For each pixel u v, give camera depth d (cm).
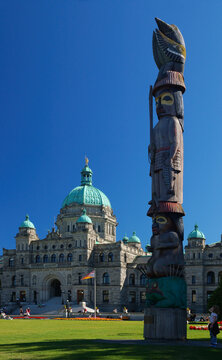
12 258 12525
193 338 3228
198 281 11031
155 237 2758
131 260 12150
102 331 4156
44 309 10769
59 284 12362
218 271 11025
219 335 3694
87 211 12938
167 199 2767
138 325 5656
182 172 2856
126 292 11531
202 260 11125
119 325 5603
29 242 12244
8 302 11862
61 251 11912
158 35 3017
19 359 1878
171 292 2608
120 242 11425
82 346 2353
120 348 2241
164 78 2928
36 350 2189
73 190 13612
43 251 12131
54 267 11712
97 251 11625
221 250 11119
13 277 12362
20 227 12400
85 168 14050
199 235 11331
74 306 10525
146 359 1897
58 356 1961
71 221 12850
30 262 12144
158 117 2970
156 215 2784
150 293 2662
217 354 2119
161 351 2123
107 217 13175
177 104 2906
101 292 11338
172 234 2716
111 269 11369
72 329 4531
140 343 2530
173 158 2798
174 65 2970
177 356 1986
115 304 11094
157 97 2964
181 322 2600
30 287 11912
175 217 2783
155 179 2845
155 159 2853
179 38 3020
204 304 10919
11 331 4125
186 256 11306
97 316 8894
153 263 2708
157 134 2870
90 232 11469
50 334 3678
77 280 11156
